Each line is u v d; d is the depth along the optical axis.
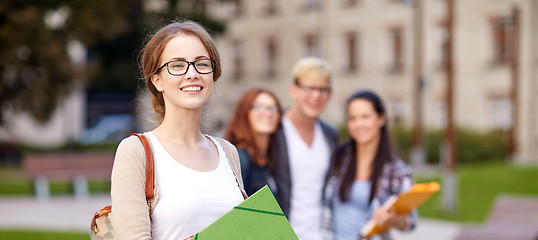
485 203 11.89
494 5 25.78
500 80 25.70
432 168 20.53
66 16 16.56
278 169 4.40
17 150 27.06
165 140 2.22
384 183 4.27
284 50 32.59
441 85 26.86
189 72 2.20
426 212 10.88
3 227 8.82
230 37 34.97
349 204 4.34
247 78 34.22
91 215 10.45
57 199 12.86
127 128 37.06
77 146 30.64
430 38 27.14
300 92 4.58
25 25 14.70
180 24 2.29
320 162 4.57
